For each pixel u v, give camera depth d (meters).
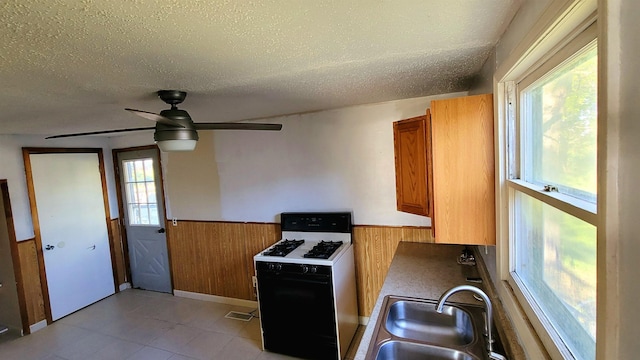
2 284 3.50
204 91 1.96
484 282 1.94
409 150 2.11
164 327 3.39
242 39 1.19
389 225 3.07
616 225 0.53
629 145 0.50
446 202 1.62
